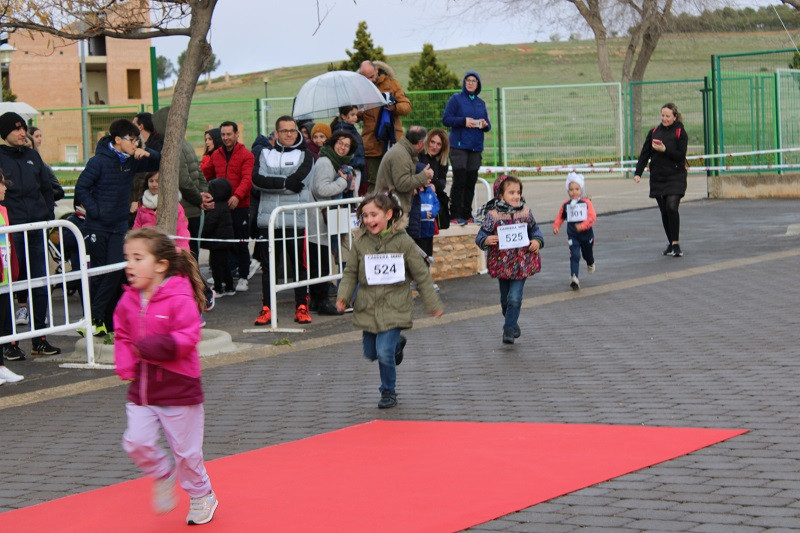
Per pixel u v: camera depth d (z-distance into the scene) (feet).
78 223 53.21
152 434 21.65
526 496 22.59
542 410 30.50
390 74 59.98
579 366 36.17
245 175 55.06
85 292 40.01
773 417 28.09
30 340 46.62
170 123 41.50
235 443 28.76
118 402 34.47
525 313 47.50
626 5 146.30
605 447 26.07
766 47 247.29
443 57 400.06
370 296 32.14
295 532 21.17
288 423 30.71
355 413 31.55
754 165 102.94
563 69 338.34
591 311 47.16
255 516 22.38
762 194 102.73
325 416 31.35
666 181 63.57
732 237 72.59
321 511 22.40
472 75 62.80
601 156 131.54
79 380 37.91
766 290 50.19
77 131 144.77
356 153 53.83
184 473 21.99
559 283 55.88
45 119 144.25
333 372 37.35
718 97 104.68
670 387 32.32
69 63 223.92
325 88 55.88
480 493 23.00
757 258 61.41
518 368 36.42
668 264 61.00
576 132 132.05
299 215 47.34
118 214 42.93
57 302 55.88
